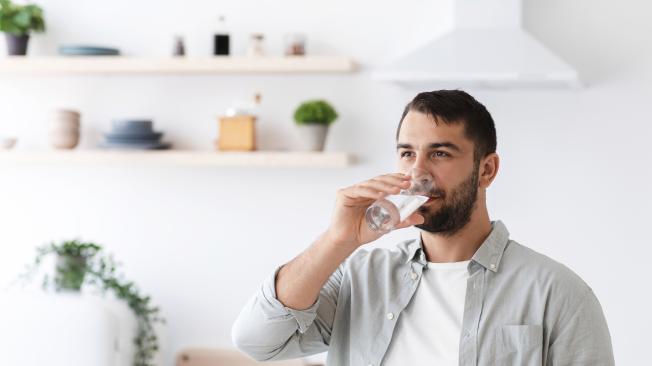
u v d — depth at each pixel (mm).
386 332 1729
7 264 4035
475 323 1672
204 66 3715
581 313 1652
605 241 3561
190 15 3918
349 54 3799
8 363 3354
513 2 3326
